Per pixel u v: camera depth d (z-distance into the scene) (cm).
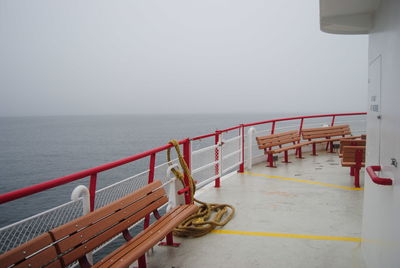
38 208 1828
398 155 187
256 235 397
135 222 307
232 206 490
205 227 400
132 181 325
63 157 10381
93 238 244
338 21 295
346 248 355
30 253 190
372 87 279
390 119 210
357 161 608
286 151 857
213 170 611
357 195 560
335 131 1011
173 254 351
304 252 349
